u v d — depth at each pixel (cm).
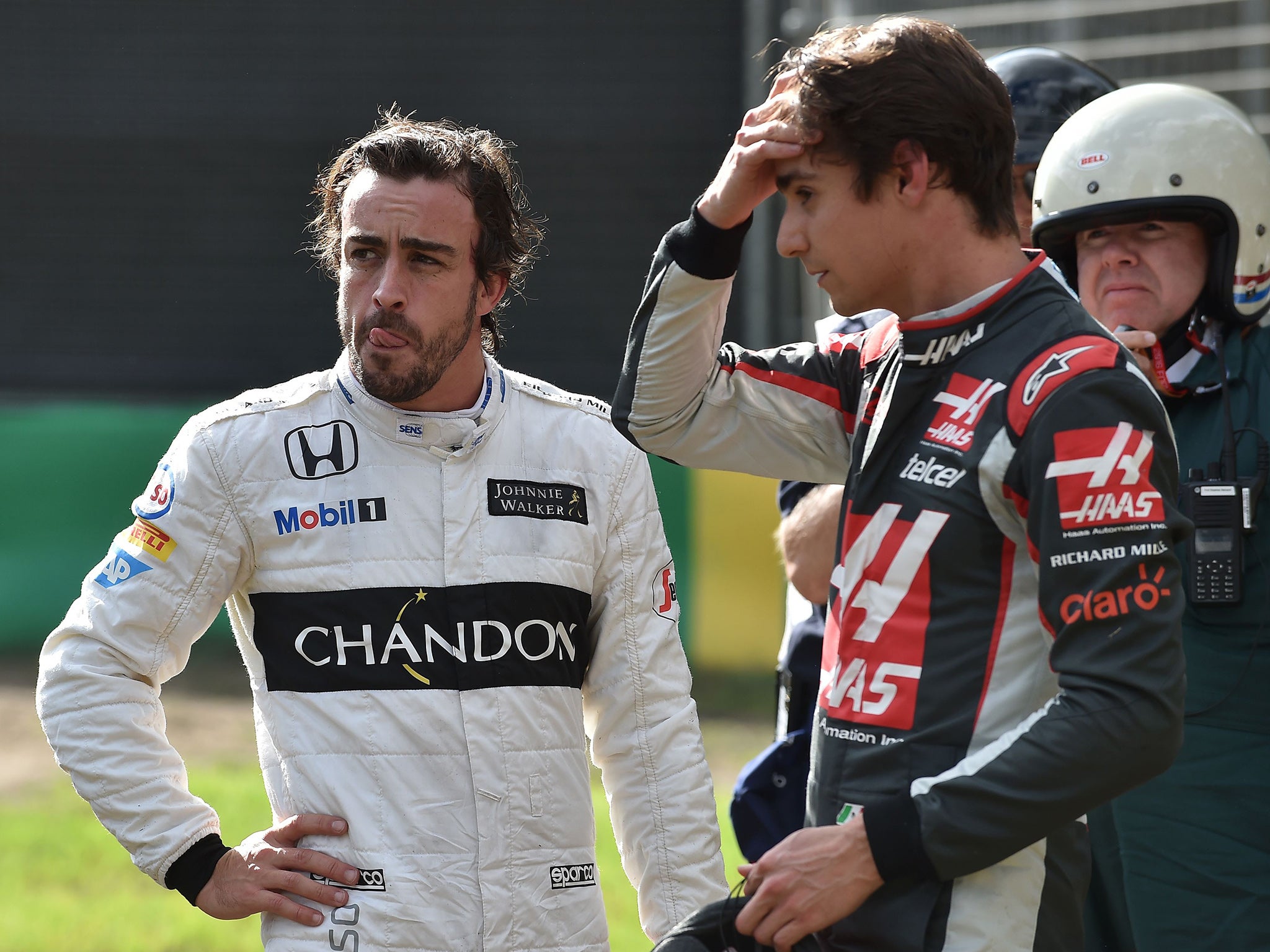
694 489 3105
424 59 3934
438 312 782
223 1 3906
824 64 618
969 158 616
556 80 3925
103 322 3941
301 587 786
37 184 3938
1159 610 567
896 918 598
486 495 804
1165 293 907
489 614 789
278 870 762
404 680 773
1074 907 638
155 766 786
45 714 793
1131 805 903
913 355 633
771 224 3253
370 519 788
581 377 3950
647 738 845
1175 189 881
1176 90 926
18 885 1822
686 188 3922
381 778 765
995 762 571
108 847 1997
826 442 739
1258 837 873
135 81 3909
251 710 2753
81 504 3278
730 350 761
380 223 777
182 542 791
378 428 798
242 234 3928
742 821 992
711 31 3891
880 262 630
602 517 839
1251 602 869
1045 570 579
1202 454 902
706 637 3102
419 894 754
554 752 798
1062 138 938
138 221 3931
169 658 800
